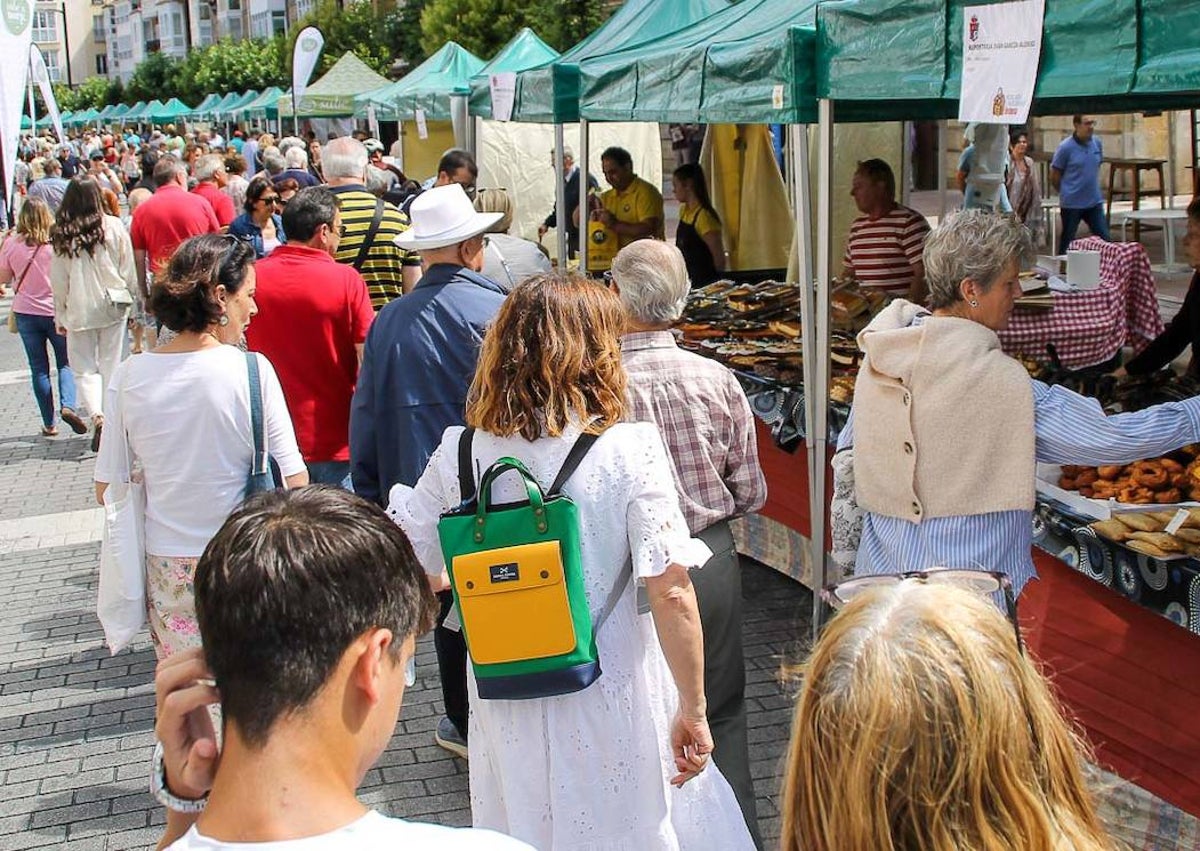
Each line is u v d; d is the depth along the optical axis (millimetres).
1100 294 5520
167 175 9242
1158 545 3186
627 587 2633
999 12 3324
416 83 14656
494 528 2525
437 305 4055
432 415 4027
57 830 4148
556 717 2592
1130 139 16359
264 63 55438
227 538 1448
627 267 3355
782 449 5461
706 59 5184
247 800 1349
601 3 22859
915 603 1352
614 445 2596
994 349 3018
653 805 2662
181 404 3518
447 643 4348
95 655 5582
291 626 1369
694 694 2615
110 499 3609
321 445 4953
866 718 1267
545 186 13555
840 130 9016
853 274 6992
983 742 1250
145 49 107188
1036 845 1249
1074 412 2916
